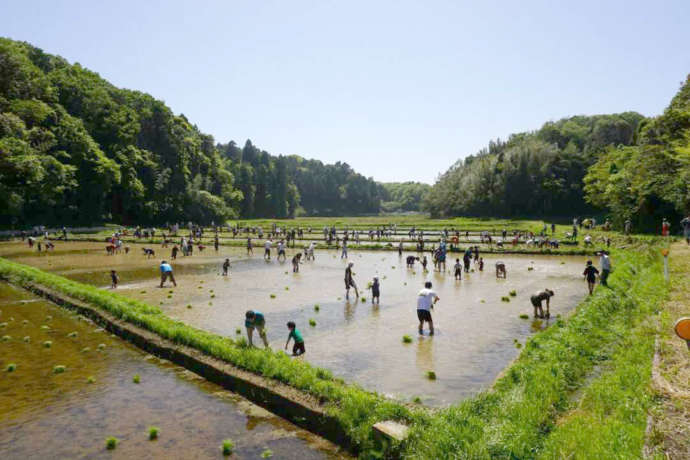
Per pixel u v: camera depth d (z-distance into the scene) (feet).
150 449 25.35
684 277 60.75
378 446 23.72
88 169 261.65
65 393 33.68
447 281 85.15
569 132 375.04
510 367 33.65
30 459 24.41
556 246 133.80
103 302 57.36
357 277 92.99
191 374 37.81
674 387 26.30
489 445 20.72
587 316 45.80
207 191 355.77
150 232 227.81
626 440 20.16
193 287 80.33
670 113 134.10
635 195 148.36
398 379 34.24
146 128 336.49
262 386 31.55
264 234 232.73
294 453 24.99
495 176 327.67
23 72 214.28
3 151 160.25
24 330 51.55
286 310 60.23
